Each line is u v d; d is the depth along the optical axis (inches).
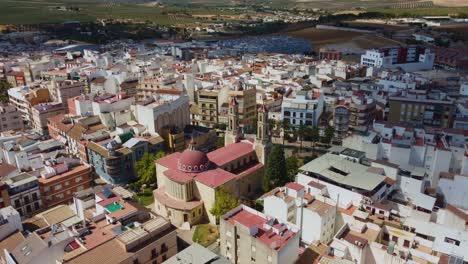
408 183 4842.5
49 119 7751.0
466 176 4719.5
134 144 6378.0
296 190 4411.9
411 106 7780.5
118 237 3774.6
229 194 5093.5
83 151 6668.3
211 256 3582.7
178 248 4758.9
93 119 7180.1
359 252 3531.0
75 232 3850.9
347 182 4554.6
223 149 6018.7
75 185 5565.9
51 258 3627.0
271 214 4468.5
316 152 7490.2
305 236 4355.3
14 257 3622.0
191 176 5285.4
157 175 5856.3
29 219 4554.6
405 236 3831.2
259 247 3794.3
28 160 5570.9
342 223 4372.5
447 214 4089.6
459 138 5871.1
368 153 5438.0
